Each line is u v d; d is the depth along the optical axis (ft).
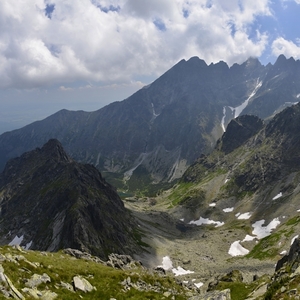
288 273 153.69
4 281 100.07
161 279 195.11
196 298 127.13
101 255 513.04
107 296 141.79
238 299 193.77
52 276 139.64
